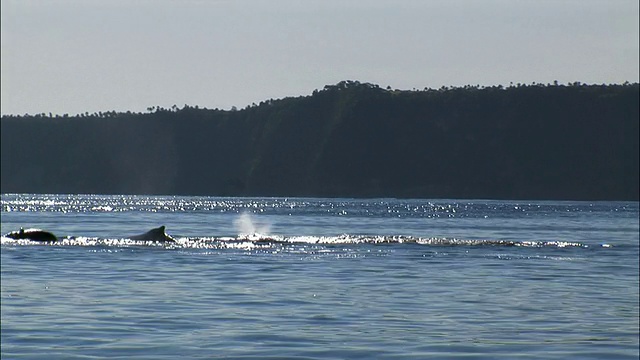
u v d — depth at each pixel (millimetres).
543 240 176250
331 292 81438
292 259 114062
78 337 57844
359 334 59688
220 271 98250
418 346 55781
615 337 59875
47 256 114000
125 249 126688
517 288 87000
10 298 75438
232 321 64375
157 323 63219
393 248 134625
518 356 53219
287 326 62500
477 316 68625
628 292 85000
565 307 74375
